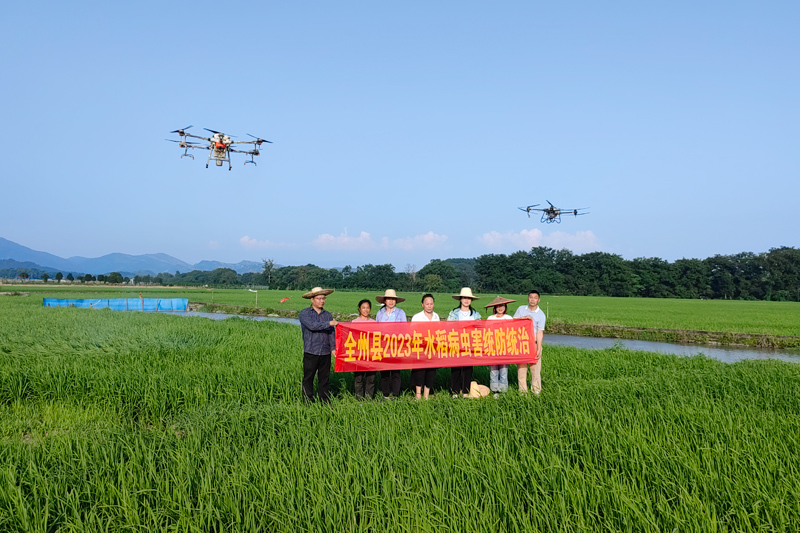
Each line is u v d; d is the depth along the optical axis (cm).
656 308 5112
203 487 417
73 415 749
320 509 394
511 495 412
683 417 606
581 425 567
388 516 389
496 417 613
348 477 441
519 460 486
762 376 903
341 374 1016
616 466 462
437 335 860
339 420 617
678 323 3017
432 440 530
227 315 4022
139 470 455
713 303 7425
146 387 830
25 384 870
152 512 384
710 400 708
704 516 369
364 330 842
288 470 458
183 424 640
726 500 404
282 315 3850
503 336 877
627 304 6169
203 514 386
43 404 807
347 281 13162
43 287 9250
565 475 438
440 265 13900
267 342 1403
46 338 1405
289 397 838
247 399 816
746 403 704
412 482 442
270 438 544
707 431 544
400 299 911
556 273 11400
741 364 1100
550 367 1110
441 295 8975
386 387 868
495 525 372
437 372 1083
